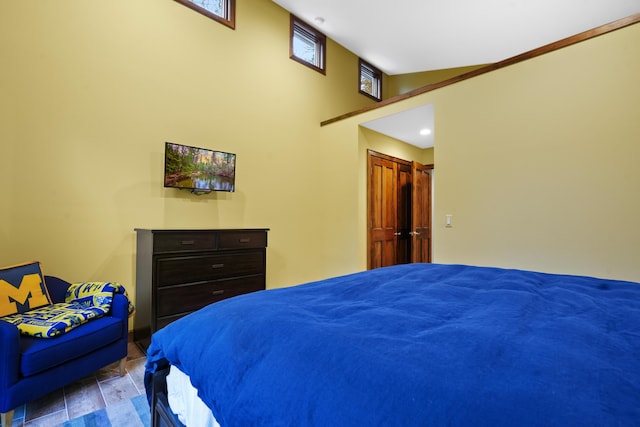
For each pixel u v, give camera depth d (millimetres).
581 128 2420
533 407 521
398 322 936
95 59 2688
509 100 2775
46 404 1791
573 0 3117
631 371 625
